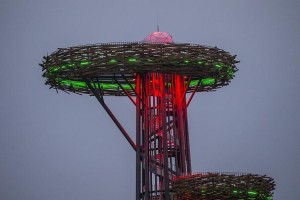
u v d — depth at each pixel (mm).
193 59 59594
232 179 59781
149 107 61719
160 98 61906
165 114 60875
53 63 61781
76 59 60438
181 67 60219
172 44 59656
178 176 60719
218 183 59469
